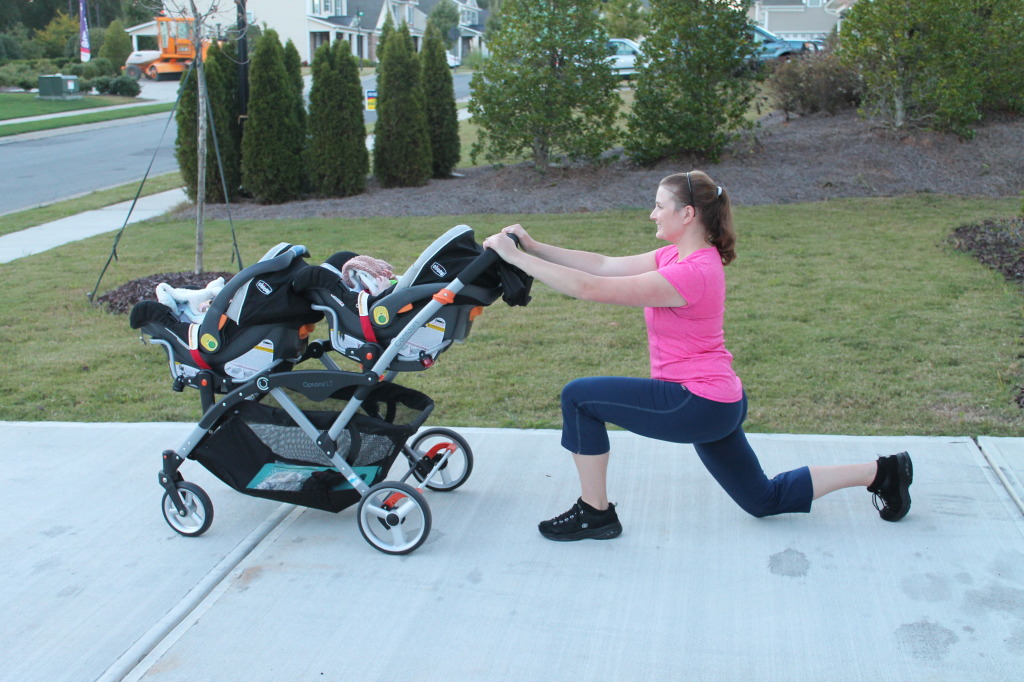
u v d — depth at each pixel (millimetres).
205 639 3168
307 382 3650
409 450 4180
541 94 12789
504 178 13375
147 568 3664
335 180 13156
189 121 12891
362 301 3604
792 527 3818
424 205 12258
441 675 2932
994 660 2908
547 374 5980
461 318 3619
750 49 13047
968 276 7953
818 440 4660
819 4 44375
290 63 13398
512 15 12766
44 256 10180
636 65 13453
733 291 7812
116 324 7496
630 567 3555
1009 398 5141
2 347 6891
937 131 13539
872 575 3424
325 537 3900
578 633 3137
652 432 3484
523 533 3859
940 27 12578
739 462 3629
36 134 26984
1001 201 11234
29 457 4797
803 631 3102
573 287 3279
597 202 12000
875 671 2881
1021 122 14453
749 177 12648
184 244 10633
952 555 3539
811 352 6156
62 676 2984
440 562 3639
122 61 52344
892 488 3709
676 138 13078
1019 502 3910
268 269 3594
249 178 12945
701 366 3377
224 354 3725
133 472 4602
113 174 18484
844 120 15609
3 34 58219
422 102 13602
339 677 2936
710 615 3215
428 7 79000
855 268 8438
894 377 5590
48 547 3848
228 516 4129
